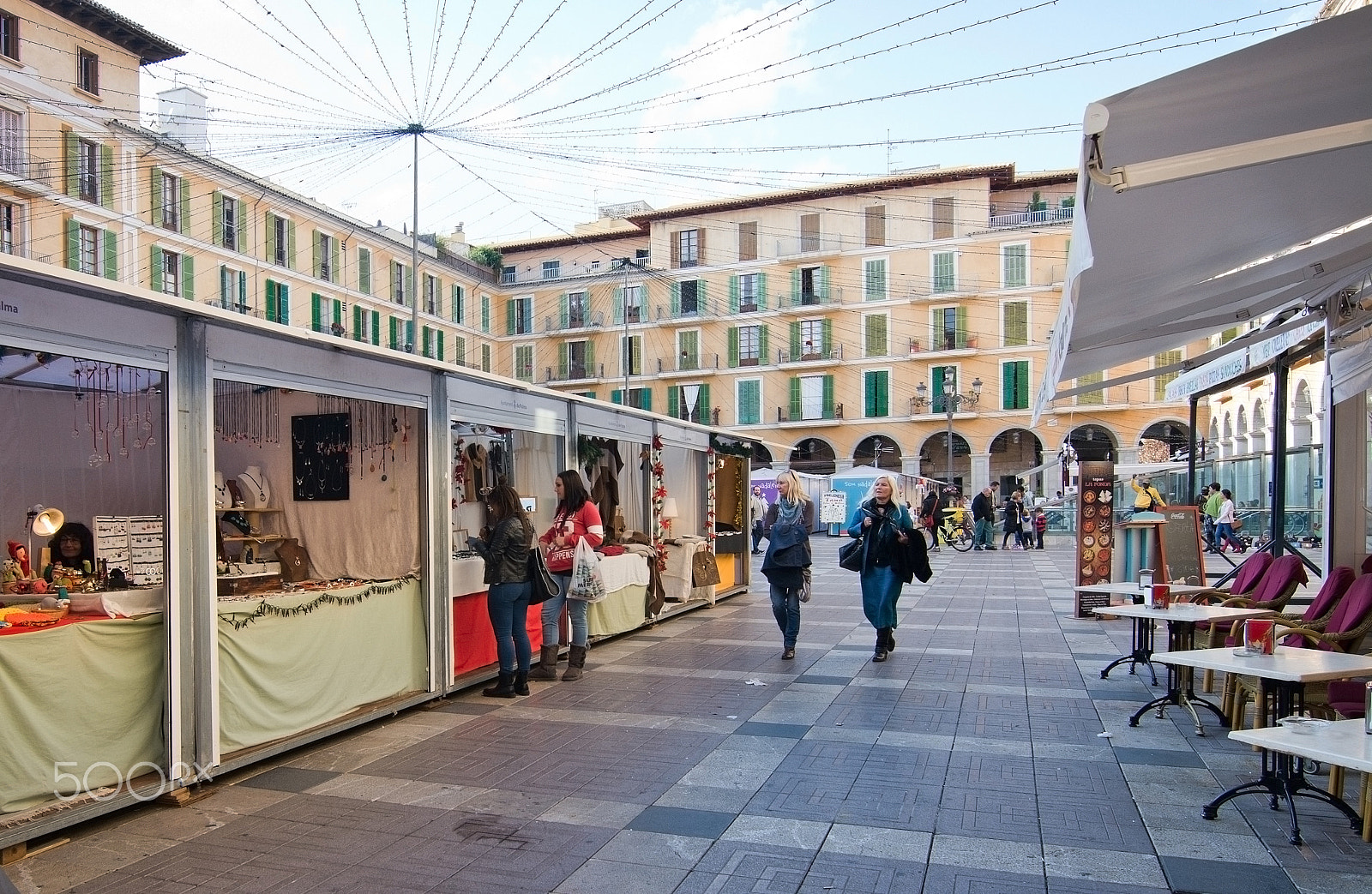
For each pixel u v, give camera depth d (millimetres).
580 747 5492
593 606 8750
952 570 17672
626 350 44500
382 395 6250
